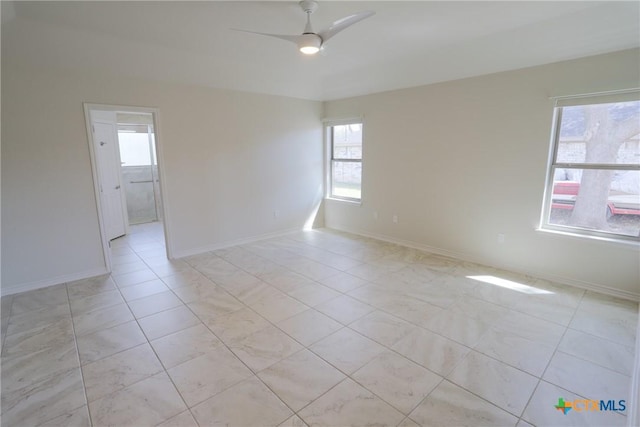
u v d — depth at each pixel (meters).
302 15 2.73
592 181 3.25
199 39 3.33
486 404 1.86
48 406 1.88
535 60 3.30
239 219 5.04
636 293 3.05
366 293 3.30
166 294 3.32
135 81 3.82
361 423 1.75
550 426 1.72
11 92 3.13
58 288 3.46
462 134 4.06
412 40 3.37
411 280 3.61
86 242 3.72
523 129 3.54
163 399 1.92
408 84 4.47
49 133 3.37
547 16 2.79
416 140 4.57
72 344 2.47
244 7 2.57
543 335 2.53
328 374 2.12
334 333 2.59
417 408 1.84
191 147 4.40
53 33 2.99
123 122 6.24
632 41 2.76
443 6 2.59
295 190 5.68
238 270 3.97
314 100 5.66
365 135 5.22
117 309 3.01
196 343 2.47
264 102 5.04
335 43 3.46
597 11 2.64
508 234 3.82
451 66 3.86
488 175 3.89
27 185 3.32
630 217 3.09
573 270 3.39
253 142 5.01
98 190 3.73
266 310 2.97
